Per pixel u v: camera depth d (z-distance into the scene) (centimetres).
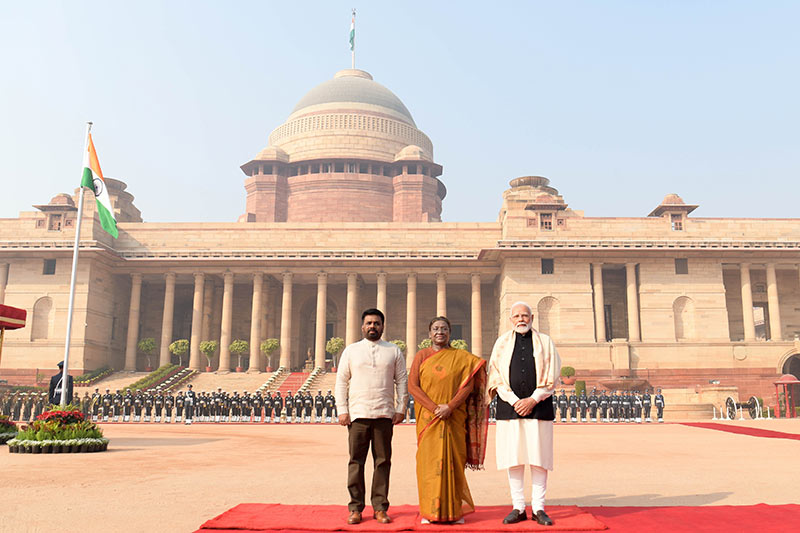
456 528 700
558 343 5816
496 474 1313
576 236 5997
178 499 946
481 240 6481
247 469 1365
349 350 802
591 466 1434
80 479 1170
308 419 4062
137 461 1516
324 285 6384
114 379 5750
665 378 5731
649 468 1391
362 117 9444
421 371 771
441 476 726
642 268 6009
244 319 7169
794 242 5947
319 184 8975
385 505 748
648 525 718
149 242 6481
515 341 791
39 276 5972
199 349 6328
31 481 1138
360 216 8869
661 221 6050
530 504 881
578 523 716
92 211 6053
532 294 5938
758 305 6631
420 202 8962
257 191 9000
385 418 771
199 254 6369
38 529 728
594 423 3850
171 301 6406
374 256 6312
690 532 679
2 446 1908
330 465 1459
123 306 6744
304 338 7512
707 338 5859
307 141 9344
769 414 4475
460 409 764
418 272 6419
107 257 6153
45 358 5762
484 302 7025
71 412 1825
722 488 1066
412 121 10325
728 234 6031
